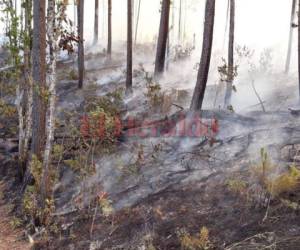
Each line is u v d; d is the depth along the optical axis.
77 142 11.20
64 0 8.57
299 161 8.01
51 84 8.83
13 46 11.33
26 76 11.56
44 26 10.04
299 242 5.71
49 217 8.86
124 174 10.00
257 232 6.29
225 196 7.76
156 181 9.29
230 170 8.70
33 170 9.36
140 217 7.98
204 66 12.25
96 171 10.29
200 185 8.50
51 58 8.73
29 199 9.16
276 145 9.10
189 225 7.16
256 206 7.06
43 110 10.41
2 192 11.09
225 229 6.68
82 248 7.68
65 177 10.68
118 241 7.49
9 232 9.15
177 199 8.19
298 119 10.71
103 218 8.45
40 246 8.28
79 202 9.22
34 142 10.44
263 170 7.40
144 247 6.99
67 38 9.14
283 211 6.62
